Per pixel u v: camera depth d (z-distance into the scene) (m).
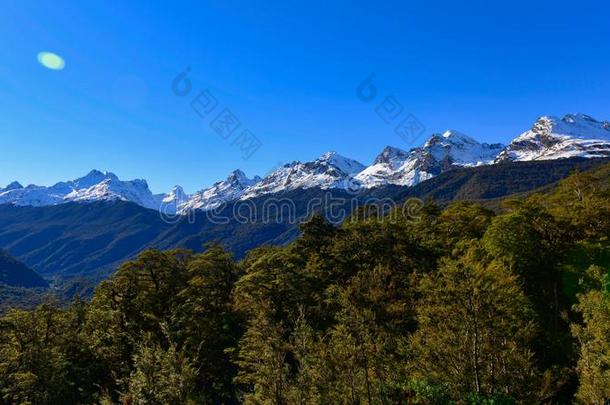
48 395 46.94
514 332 33.69
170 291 63.03
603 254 45.38
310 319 52.62
